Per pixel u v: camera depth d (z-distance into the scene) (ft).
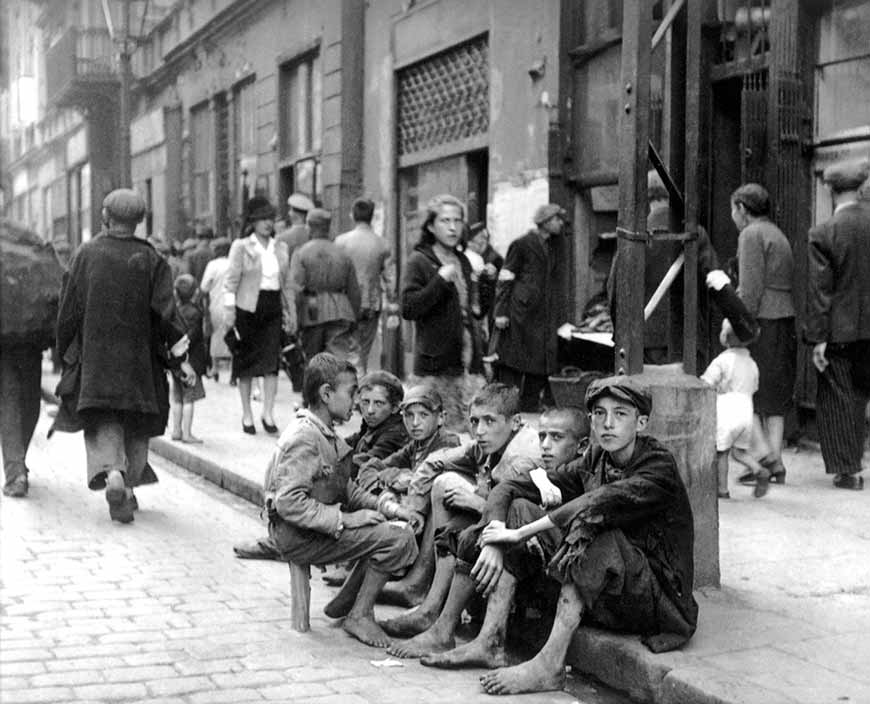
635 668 15.19
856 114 29.17
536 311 35.76
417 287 27.02
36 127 147.95
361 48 54.29
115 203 25.81
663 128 21.22
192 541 24.36
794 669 14.67
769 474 25.88
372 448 21.22
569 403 29.86
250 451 33.30
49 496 28.94
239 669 16.38
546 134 38.63
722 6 31.45
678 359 20.71
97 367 25.21
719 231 31.83
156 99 96.22
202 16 79.66
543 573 16.87
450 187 47.14
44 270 28.35
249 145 71.92
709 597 17.97
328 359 18.48
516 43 40.60
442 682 15.96
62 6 122.11
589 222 38.01
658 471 15.69
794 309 27.17
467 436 27.48
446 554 17.33
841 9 29.45
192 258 61.87
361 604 17.83
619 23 35.94
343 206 54.65
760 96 29.96
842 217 25.62
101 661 16.62
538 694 15.52
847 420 25.54
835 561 19.92
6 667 16.29
